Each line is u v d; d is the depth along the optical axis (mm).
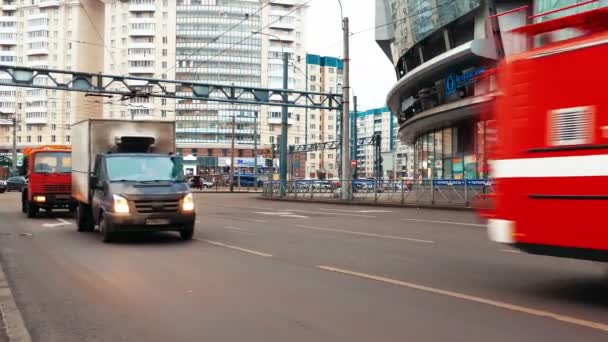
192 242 12719
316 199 34500
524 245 6582
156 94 33562
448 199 25594
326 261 9781
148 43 106250
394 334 5250
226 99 35219
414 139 46438
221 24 107062
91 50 108000
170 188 12531
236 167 111500
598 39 5883
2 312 6254
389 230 15453
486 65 28531
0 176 73375
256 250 11305
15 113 109375
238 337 5234
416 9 37656
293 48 110875
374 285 7605
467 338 5094
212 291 7270
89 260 10039
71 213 23094
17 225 17578
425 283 7727
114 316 6078
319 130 123000
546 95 6383
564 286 7484
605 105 5793
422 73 34938
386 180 29750
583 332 5266
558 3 20938
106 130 14656
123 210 12055
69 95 108375
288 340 5113
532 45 6828
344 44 32625
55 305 6621
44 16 107625
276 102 36531
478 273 8516
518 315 5938
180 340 5180
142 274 8555
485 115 7461
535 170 6477
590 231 5910
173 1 105938
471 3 30766
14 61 109938
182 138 114688
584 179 5969
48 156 20672
